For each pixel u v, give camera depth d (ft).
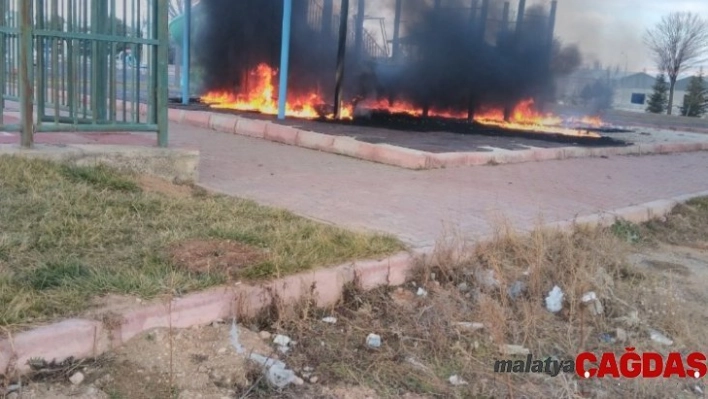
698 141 46.21
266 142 31.22
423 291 12.53
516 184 23.72
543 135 42.96
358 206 17.72
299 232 13.50
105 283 9.73
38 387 7.92
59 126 17.22
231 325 9.97
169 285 9.94
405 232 15.12
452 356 10.24
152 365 8.71
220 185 19.35
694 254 17.98
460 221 16.81
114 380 8.30
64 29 17.28
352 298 11.75
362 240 13.29
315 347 10.03
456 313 11.60
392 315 11.45
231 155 25.96
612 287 13.58
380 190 20.43
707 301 13.78
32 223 12.23
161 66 18.52
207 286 10.22
